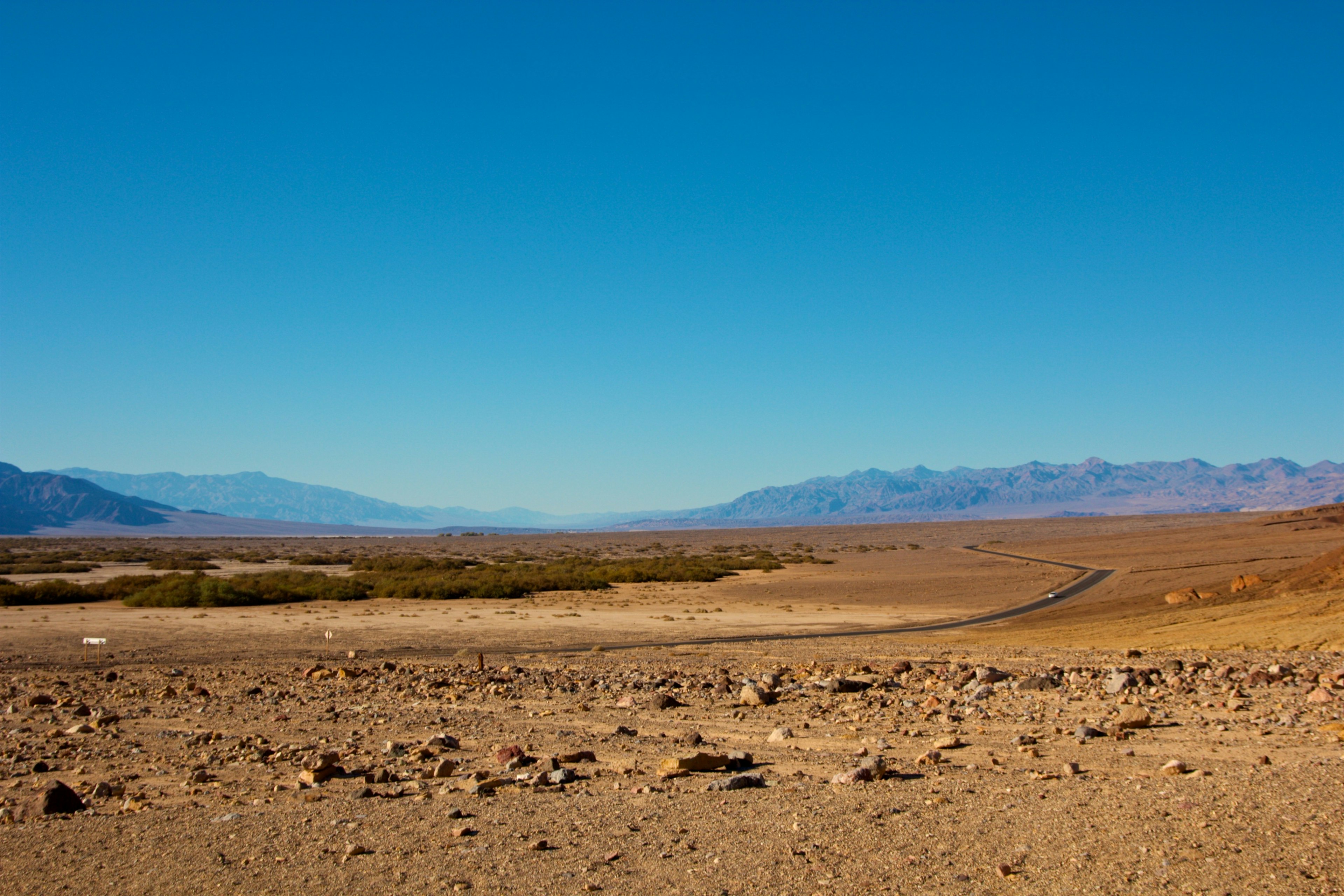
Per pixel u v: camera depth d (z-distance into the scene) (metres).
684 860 7.91
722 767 12.38
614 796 10.70
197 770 13.27
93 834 9.74
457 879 7.70
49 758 15.00
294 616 60.50
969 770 11.59
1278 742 13.06
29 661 37.25
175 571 109.50
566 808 10.10
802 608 71.06
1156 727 14.87
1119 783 9.91
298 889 7.66
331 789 11.92
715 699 21.17
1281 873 6.63
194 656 38.94
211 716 19.72
